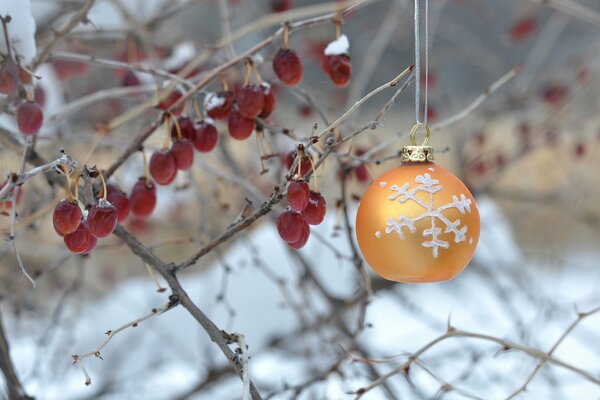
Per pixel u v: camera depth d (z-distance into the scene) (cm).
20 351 129
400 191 63
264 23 87
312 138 63
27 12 72
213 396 128
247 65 72
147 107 83
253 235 145
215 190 107
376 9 177
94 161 111
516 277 146
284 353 136
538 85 153
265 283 129
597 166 175
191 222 153
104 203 63
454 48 180
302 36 124
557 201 165
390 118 191
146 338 143
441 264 63
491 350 132
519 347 73
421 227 62
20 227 84
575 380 138
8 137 78
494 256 145
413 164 65
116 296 148
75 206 63
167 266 69
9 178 66
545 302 141
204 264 175
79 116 121
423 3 146
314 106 78
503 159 143
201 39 113
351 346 98
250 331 127
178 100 76
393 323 162
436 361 128
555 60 189
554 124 138
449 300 171
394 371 74
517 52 204
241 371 66
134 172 116
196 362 135
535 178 179
